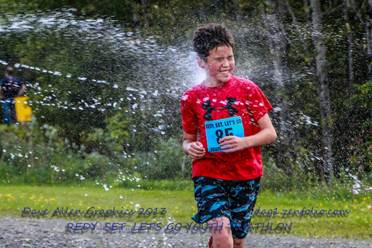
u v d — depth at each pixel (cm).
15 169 2633
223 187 978
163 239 1455
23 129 2794
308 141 2598
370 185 2314
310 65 2702
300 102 2644
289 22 2891
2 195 2042
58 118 2977
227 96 979
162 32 2942
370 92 2552
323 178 2406
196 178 988
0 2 3142
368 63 2752
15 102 2872
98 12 3278
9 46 3036
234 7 2944
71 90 2955
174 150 2661
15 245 1382
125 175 2555
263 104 984
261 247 1399
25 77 3033
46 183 2525
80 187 2370
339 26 2852
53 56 2988
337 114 2672
